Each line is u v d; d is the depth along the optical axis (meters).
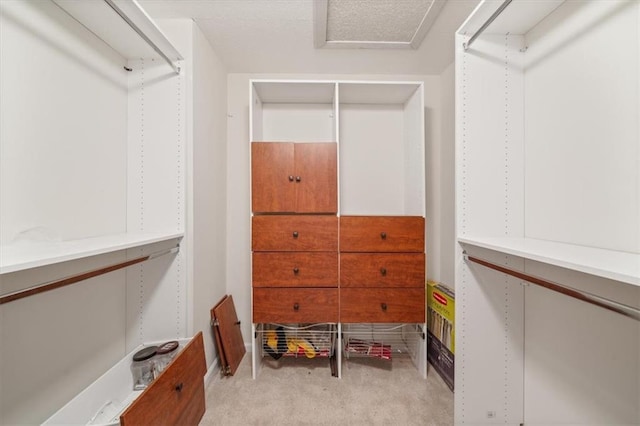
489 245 0.97
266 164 1.65
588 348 0.94
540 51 1.10
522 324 1.19
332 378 1.68
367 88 1.80
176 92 1.40
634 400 0.81
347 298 1.65
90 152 1.15
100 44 1.20
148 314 1.40
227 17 1.46
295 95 1.92
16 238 0.86
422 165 1.74
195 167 1.48
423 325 1.71
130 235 1.24
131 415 0.84
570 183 0.98
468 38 1.17
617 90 0.84
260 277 1.64
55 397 0.97
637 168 0.79
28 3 0.89
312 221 1.64
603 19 0.87
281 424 1.32
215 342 1.76
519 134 1.19
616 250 0.84
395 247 1.66
